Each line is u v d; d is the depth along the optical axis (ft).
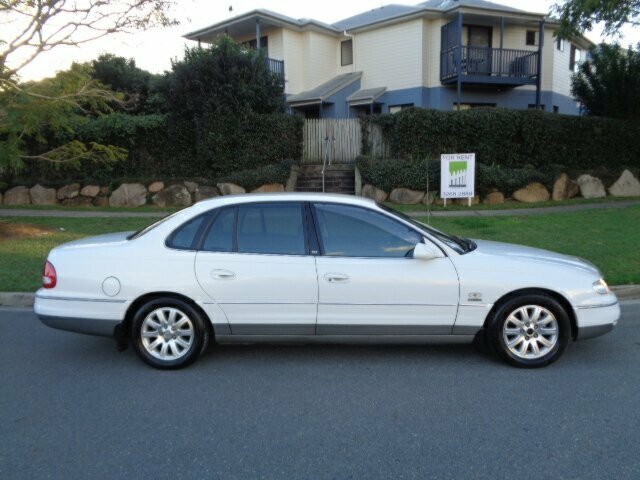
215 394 13.60
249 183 50.42
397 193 49.85
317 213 15.37
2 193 54.24
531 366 14.99
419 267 14.78
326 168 55.77
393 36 77.66
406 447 10.88
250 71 54.95
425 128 52.06
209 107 52.42
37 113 34.65
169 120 54.65
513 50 72.59
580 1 49.93
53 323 15.12
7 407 12.92
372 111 75.82
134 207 50.67
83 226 38.42
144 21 35.09
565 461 10.28
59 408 12.85
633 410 12.43
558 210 44.62
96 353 16.88
